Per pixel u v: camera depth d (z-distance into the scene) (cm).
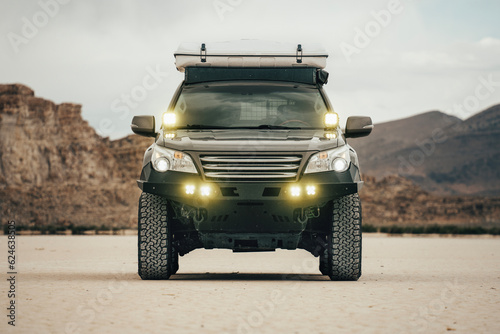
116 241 7419
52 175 19950
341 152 1698
